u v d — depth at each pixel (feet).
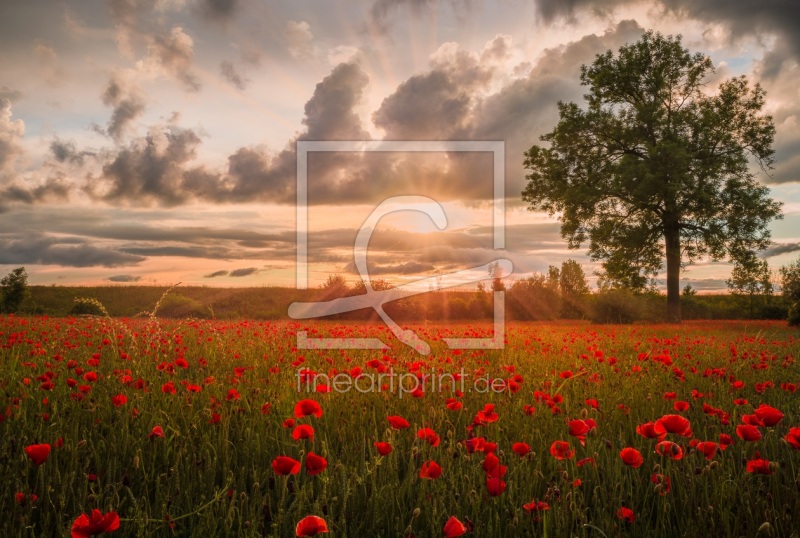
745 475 8.53
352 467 8.88
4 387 13.93
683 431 7.99
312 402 9.10
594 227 100.01
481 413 10.10
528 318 103.40
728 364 22.94
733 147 96.12
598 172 101.30
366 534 7.33
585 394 15.60
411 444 10.35
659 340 35.40
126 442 10.12
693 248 97.30
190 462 9.43
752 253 92.73
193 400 13.24
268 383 15.94
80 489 7.57
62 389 14.24
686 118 94.73
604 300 101.55
